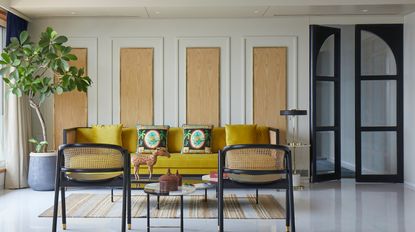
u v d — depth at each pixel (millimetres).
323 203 5020
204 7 5910
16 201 5137
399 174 6539
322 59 6723
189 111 6672
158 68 6684
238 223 4090
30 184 5812
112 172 3570
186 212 4508
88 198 5254
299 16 6594
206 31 6664
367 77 6574
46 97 6332
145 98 6672
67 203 4949
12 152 5980
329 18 6629
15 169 5980
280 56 6652
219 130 6398
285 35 6648
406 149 6434
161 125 6406
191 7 5891
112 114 6676
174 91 6688
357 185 6289
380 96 6641
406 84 6441
